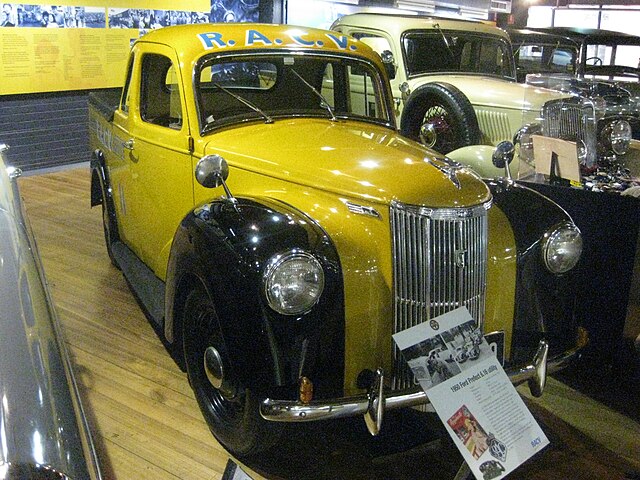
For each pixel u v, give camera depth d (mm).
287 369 2365
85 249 5281
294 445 2941
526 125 4867
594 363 3641
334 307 2443
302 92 4012
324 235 2555
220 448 2887
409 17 6578
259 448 2645
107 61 7988
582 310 3617
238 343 2396
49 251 5199
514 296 2857
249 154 3160
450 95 5582
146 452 2832
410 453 2900
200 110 3416
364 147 3139
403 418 3160
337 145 3156
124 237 4547
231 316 2406
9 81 7160
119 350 3697
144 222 4027
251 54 3586
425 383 2350
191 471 2725
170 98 3893
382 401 2357
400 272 2607
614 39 8023
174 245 2850
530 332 2879
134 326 3986
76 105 7902
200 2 8664
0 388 1472
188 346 2980
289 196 2900
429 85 5750
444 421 2334
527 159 4367
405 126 6109
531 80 5801
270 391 2373
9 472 1279
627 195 3434
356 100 4043
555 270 2885
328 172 2859
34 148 7637
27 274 2100
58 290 4461
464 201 2664
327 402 2355
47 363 1650
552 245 2861
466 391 2414
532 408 3340
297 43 3729
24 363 1589
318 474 2758
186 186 3494
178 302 2990
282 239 2457
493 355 2527
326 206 2773
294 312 2365
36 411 1458
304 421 2336
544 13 13539
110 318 4082
